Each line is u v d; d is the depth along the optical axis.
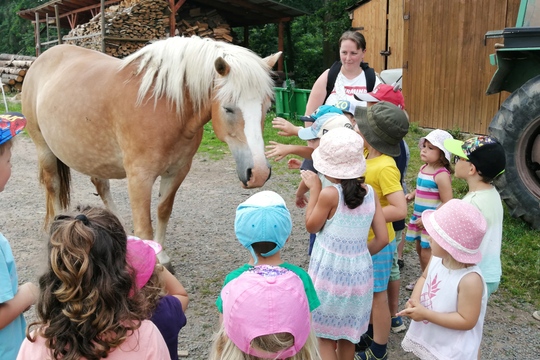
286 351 1.58
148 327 1.53
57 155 4.00
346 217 2.30
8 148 1.77
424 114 9.09
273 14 14.77
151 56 3.30
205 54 3.11
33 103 4.28
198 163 7.66
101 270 1.40
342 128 2.37
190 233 4.84
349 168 2.27
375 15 11.55
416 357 2.92
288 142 8.73
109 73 3.50
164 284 1.90
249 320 1.57
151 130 3.22
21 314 1.83
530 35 4.72
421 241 3.41
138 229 3.33
